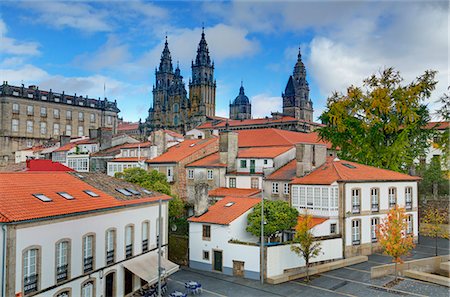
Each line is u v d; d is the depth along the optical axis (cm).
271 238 3997
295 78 17688
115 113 12675
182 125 16400
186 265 4028
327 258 3856
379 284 3272
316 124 12675
